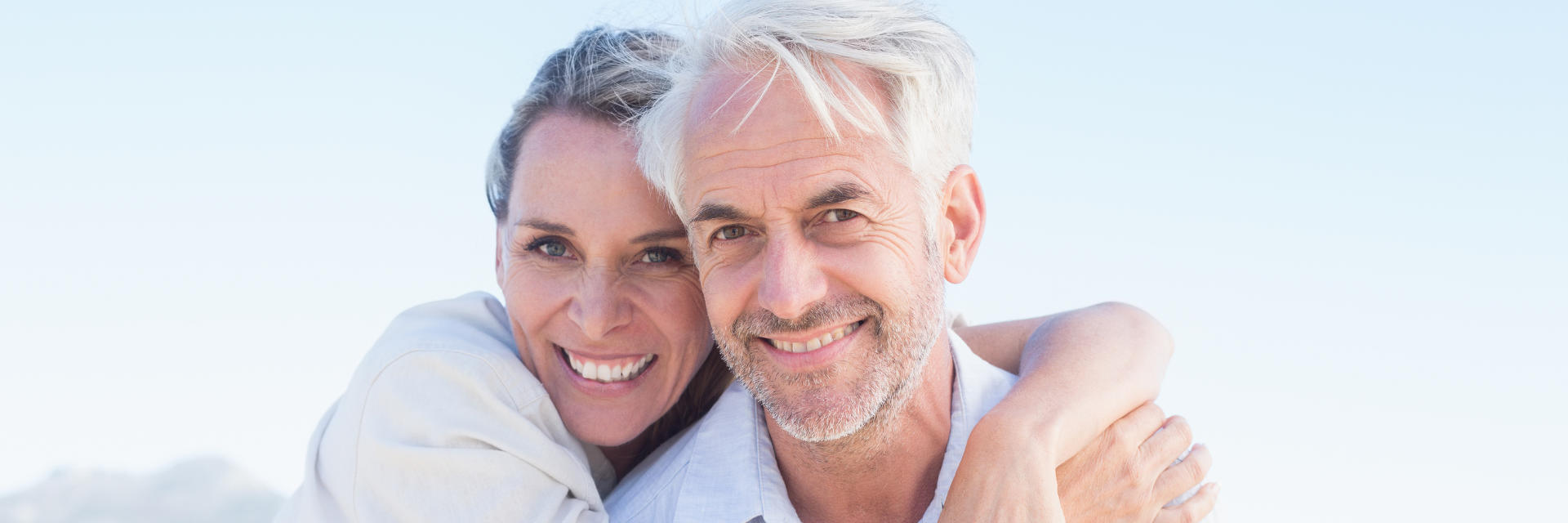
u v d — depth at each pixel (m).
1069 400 2.27
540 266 2.33
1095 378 2.38
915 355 2.10
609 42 2.33
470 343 2.36
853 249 2.01
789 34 1.99
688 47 2.13
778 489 2.33
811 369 2.05
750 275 2.04
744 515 2.30
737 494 2.32
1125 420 2.37
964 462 2.13
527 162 2.27
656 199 2.21
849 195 1.97
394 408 2.29
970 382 2.40
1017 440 2.13
